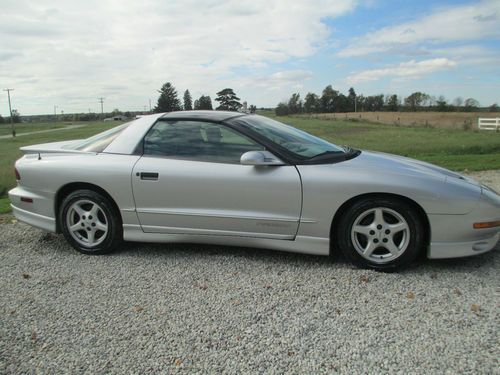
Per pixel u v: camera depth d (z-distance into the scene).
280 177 3.71
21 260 4.19
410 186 3.48
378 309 3.03
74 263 4.08
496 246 4.19
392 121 48.50
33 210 4.45
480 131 30.09
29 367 2.49
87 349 2.65
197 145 4.03
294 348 2.59
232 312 3.04
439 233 3.51
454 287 3.33
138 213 4.11
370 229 3.64
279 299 3.22
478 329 2.73
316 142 4.32
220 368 2.42
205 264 3.94
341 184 3.60
